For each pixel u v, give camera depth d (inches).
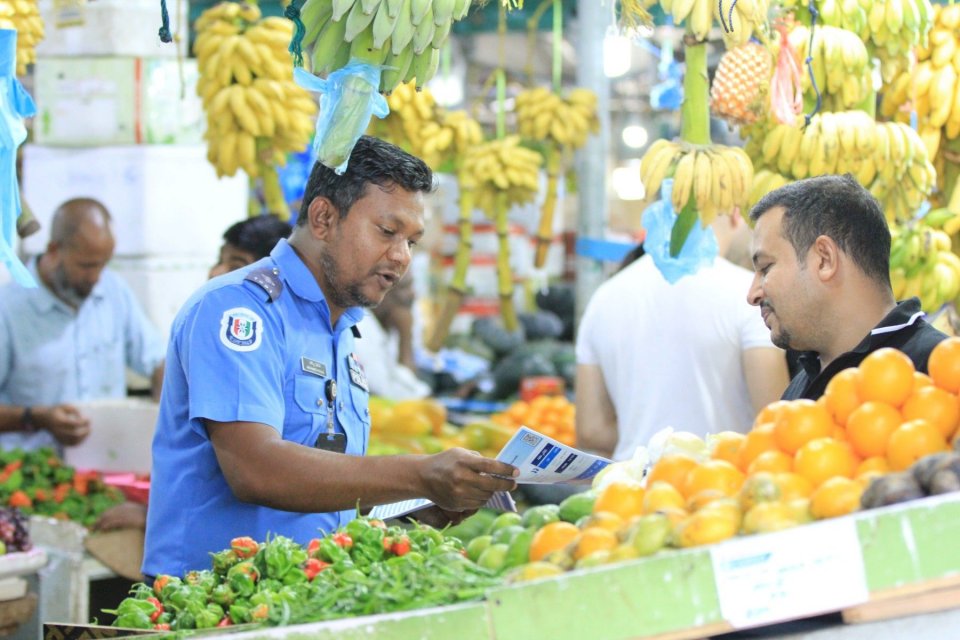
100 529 188.7
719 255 164.4
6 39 111.3
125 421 212.4
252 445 113.9
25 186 236.7
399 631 77.5
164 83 232.5
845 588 72.7
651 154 136.6
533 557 85.4
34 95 239.8
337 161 106.3
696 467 87.3
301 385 122.3
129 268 235.6
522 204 242.2
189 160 237.1
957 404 84.6
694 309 155.6
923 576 72.3
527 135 240.4
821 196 114.2
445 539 103.9
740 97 130.9
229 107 184.7
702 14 129.6
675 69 199.6
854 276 113.0
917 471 76.5
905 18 144.0
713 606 73.6
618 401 163.5
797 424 85.5
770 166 148.8
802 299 114.0
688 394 156.4
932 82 152.7
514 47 373.4
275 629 79.6
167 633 88.4
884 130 144.8
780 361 153.2
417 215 122.5
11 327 225.8
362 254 120.6
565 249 423.8
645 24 132.4
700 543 76.4
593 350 167.2
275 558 96.7
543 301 375.9
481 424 234.7
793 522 76.7
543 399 249.0
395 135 211.5
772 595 73.2
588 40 238.4
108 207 233.8
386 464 110.6
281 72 185.3
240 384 115.5
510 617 75.9
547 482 110.6
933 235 153.5
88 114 231.9
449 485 107.3
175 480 121.3
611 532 82.7
